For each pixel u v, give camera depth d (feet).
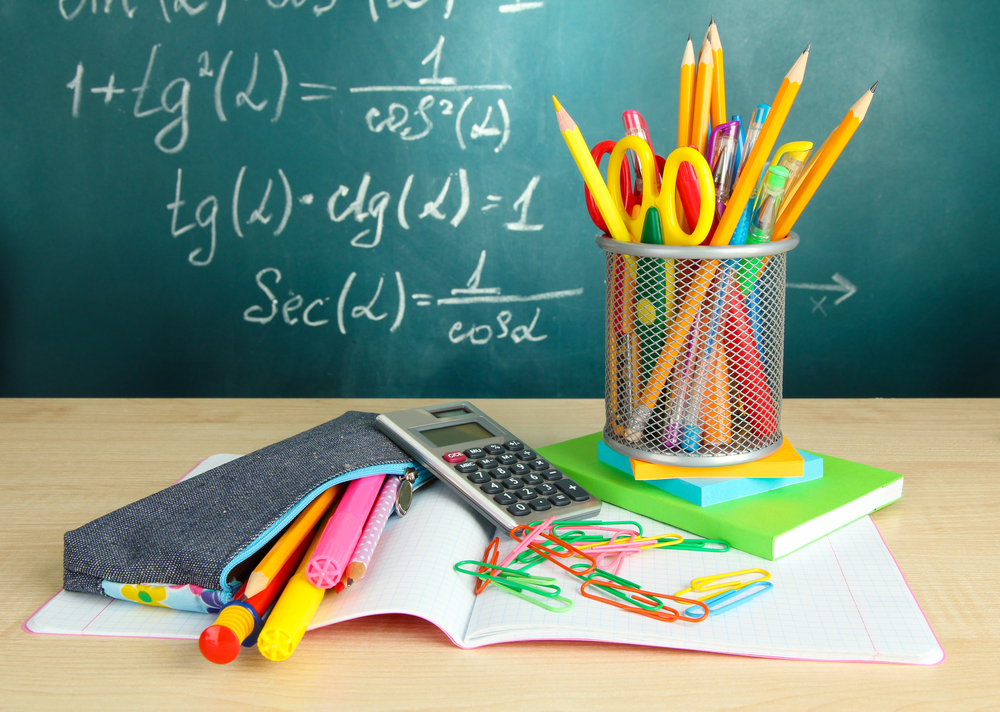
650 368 1.52
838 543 1.44
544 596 1.24
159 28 4.68
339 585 1.22
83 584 1.28
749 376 1.51
